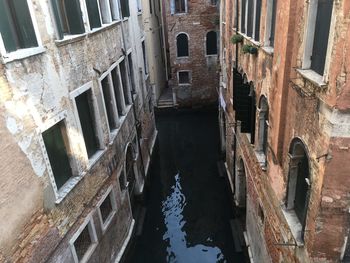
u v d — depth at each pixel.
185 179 16.55
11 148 5.49
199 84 22.92
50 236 6.68
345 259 5.16
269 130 7.26
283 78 5.93
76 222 7.72
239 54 11.09
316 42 4.90
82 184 8.02
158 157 18.83
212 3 20.92
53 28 6.82
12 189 5.50
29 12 6.01
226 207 14.24
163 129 22.05
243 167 12.02
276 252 7.38
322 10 4.65
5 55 5.32
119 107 11.88
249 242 10.79
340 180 4.57
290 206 6.38
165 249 12.38
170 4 21.05
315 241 5.11
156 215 14.17
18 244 5.69
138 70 15.25
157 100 23.61
